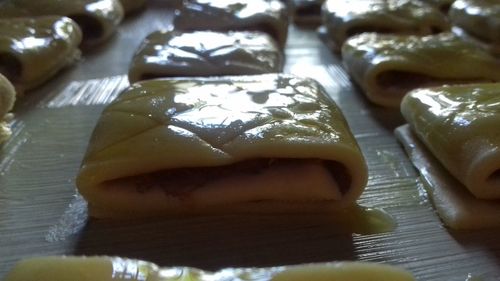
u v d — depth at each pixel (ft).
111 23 0.63
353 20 0.57
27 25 0.54
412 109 0.40
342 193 0.34
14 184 0.37
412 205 0.35
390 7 0.60
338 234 0.33
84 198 0.33
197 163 0.32
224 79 0.41
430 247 0.31
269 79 0.40
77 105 0.48
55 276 0.24
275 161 0.34
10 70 0.49
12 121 0.45
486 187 0.32
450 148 0.34
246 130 0.33
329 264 0.24
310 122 0.34
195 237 0.32
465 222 0.32
